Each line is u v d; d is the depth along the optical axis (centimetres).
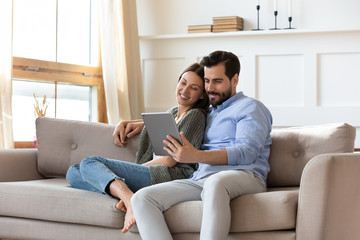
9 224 224
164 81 460
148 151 244
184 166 225
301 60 421
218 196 181
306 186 176
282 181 230
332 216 177
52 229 215
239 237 185
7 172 254
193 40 448
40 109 385
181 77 240
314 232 174
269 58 429
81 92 425
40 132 271
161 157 226
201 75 235
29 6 380
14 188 223
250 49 431
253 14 444
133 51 438
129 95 435
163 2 468
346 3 422
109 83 418
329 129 220
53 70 392
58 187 222
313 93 418
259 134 208
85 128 270
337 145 216
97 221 204
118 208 201
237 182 192
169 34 456
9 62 323
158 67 462
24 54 376
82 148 266
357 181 185
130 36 435
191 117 225
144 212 188
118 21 432
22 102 372
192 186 204
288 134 233
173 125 200
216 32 436
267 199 180
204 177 209
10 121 321
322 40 415
